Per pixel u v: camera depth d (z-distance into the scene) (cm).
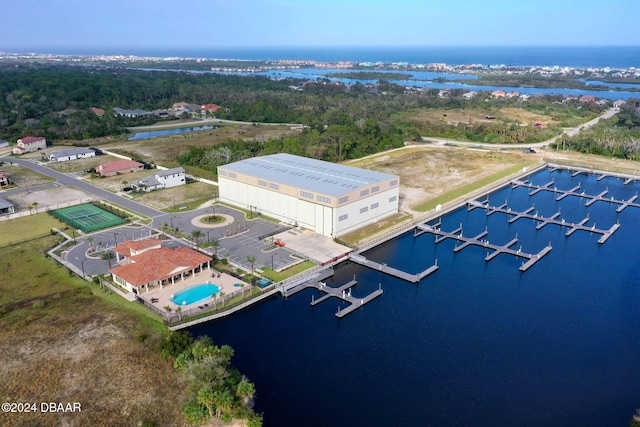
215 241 9044
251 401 5494
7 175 14662
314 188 10112
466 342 6706
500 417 5328
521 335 6894
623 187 14538
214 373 5356
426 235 10562
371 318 7281
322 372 6034
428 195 13150
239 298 7512
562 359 6353
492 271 8919
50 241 9644
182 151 18162
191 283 7925
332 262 8869
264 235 10050
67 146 19025
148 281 7569
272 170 11594
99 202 12175
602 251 9869
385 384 5831
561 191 13962
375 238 10031
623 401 5603
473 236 10562
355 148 18075
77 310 7106
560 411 5438
